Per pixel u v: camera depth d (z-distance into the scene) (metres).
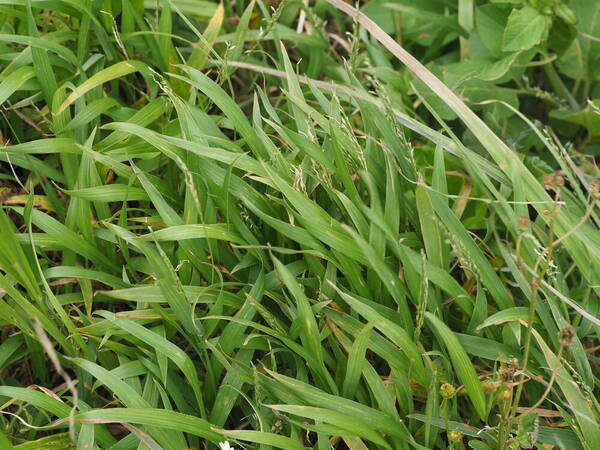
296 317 0.62
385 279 0.60
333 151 0.66
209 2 0.77
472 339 0.62
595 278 0.62
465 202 0.68
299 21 0.78
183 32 0.77
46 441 0.59
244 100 0.77
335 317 0.62
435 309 0.62
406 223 0.66
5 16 0.69
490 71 0.73
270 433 0.58
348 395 0.60
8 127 0.70
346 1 0.82
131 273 0.65
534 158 0.71
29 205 0.62
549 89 0.80
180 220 0.62
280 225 0.61
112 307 0.66
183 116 0.63
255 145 0.65
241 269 0.65
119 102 0.72
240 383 0.61
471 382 0.59
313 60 0.77
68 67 0.69
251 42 0.79
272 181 0.62
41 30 0.73
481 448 0.59
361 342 0.58
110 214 0.65
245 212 0.64
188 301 0.61
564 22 0.76
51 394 0.60
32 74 0.66
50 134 0.70
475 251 0.62
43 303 0.62
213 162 0.64
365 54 0.78
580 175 0.65
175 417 0.58
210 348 0.61
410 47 0.81
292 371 0.63
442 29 0.78
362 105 0.67
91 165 0.64
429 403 0.59
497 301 0.62
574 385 0.58
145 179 0.62
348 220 0.64
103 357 0.63
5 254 0.60
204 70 0.76
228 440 0.59
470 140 0.73
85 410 0.60
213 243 0.63
